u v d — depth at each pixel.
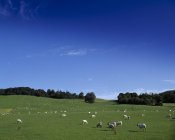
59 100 169.50
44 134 53.28
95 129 58.94
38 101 156.00
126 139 49.00
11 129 59.22
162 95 189.62
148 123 68.69
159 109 123.88
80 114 93.69
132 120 75.75
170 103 181.50
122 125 64.81
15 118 80.62
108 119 78.38
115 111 109.75
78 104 154.38
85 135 52.31
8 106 133.12
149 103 169.38
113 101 192.88
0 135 52.69
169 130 57.41
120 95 181.88
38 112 106.50
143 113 96.81
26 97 166.62
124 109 124.94
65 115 88.50
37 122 70.19
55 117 83.12
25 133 54.41
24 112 107.31
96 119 78.12
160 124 66.69
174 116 85.81
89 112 101.69
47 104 146.00
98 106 141.75
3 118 81.44
